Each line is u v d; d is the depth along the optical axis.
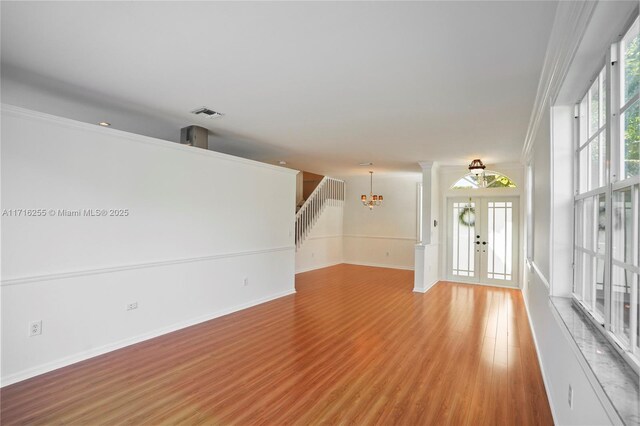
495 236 7.78
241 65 2.86
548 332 2.99
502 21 2.12
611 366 1.57
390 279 8.24
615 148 1.80
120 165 3.83
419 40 2.39
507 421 2.53
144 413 2.57
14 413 2.54
